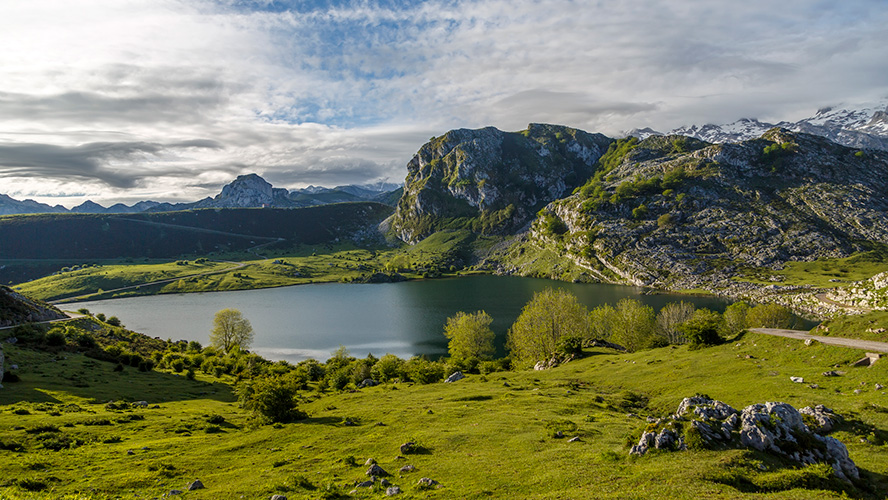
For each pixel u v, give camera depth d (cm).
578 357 9694
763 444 3033
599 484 2694
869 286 14575
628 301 13412
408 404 5841
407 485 2977
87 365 9138
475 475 3073
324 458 3794
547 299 12106
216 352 14488
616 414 5066
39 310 12812
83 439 4628
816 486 2598
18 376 7338
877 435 3503
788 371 5725
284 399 5525
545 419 4697
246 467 3672
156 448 4334
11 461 3728
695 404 3644
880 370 4984
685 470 2759
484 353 13600
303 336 19862
